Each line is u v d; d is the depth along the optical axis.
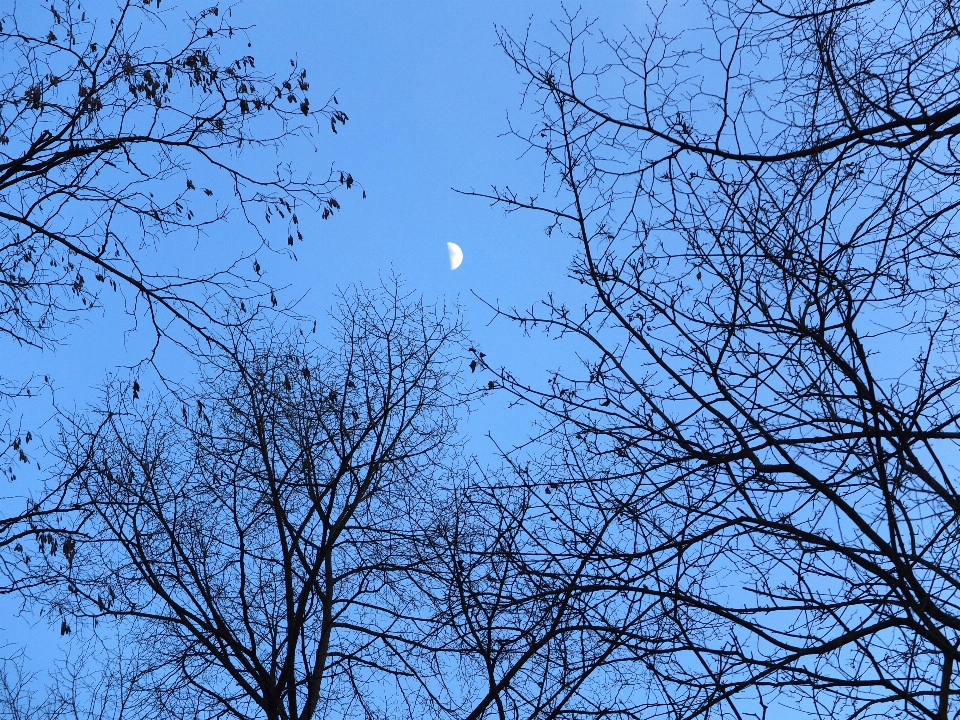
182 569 10.75
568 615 6.69
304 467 11.10
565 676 6.86
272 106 8.32
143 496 10.45
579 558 6.45
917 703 5.68
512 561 6.70
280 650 10.45
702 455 6.18
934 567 5.73
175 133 8.04
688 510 6.28
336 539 10.96
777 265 5.98
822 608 6.14
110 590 9.80
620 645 6.39
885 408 5.58
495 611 6.90
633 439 6.51
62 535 8.06
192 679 10.34
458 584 7.17
